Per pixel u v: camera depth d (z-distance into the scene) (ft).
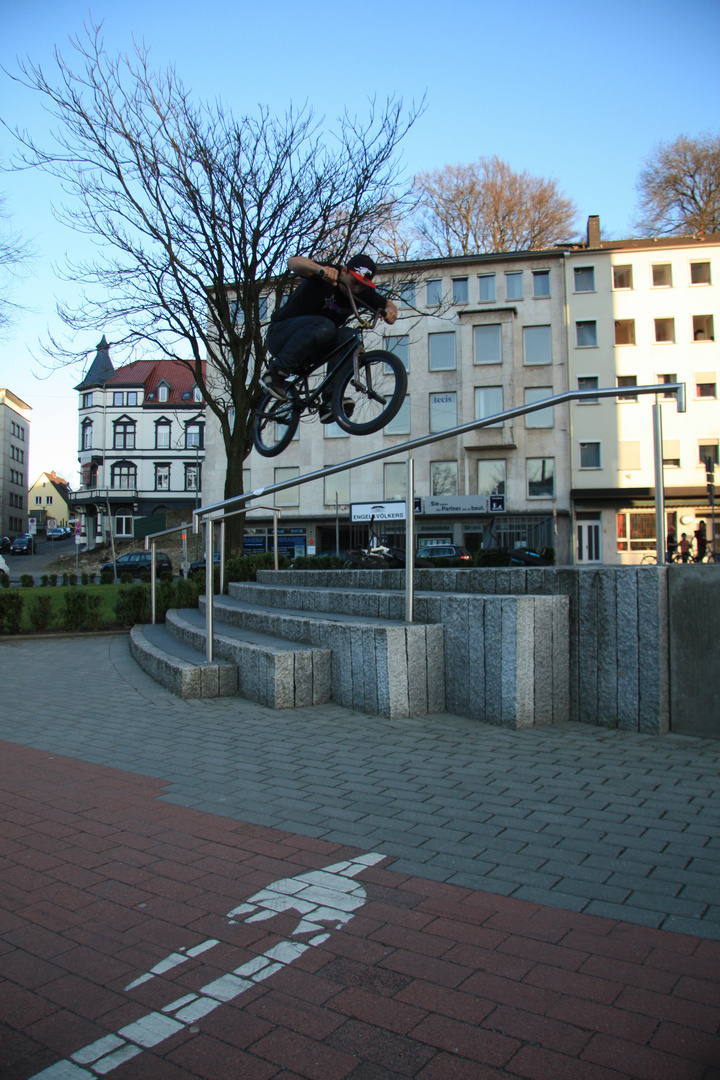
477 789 14.16
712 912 9.29
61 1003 7.76
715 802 13.21
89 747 18.17
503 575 22.31
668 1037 6.90
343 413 18.61
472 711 19.84
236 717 20.92
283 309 18.79
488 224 142.61
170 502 211.82
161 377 216.95
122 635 43.42
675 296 124.36
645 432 123.13
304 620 24.12
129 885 10.44
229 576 52.54
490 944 8.63
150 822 12.90
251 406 61.67
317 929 9.10
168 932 9.14
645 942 8.59
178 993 7.87
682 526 121.49
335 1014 7.43
